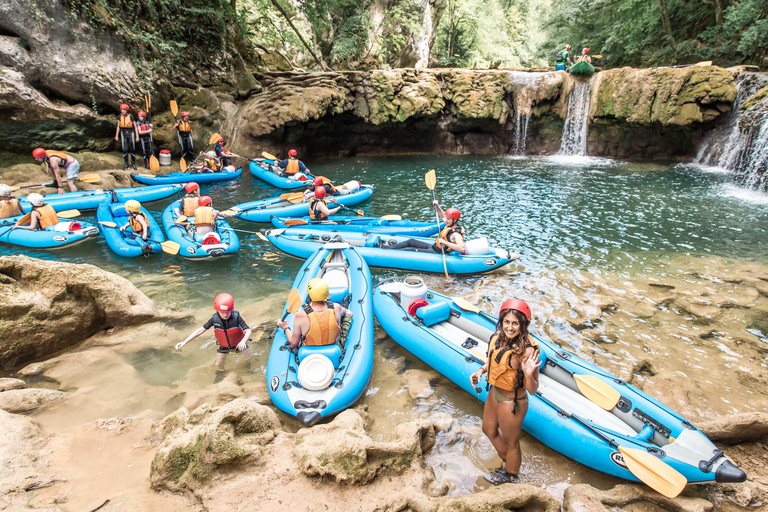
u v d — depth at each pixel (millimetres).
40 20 11414
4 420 3664
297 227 9633
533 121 19609
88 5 12250
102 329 5828
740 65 16938
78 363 5102
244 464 3438
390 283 6816
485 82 19078
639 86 16891
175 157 15414
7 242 8609
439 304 5820
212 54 16422
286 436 3854
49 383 4762
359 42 24891
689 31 21750
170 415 3949
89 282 5590
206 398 4586
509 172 16047
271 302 6785
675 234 9742
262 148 16859
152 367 5113
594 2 23672
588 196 12711
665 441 3848
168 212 9977
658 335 5926
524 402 3367
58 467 3396
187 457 3309
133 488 3248
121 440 3791
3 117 11242
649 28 22031
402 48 27625
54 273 5410
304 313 4680
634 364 5301
